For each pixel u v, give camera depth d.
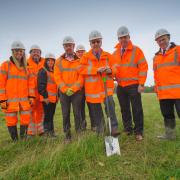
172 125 2.99
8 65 3.07
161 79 2.86
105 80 2.79
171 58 2.78
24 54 3.14
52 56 3.41
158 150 2.58
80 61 2.94
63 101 3.02
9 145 2.91
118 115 5.18
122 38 2.94
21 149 2.80
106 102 2.76
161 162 2.29
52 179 2.10
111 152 2.51
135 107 2.97
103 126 2.93
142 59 2.94
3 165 2.45
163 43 2.83
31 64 3.57
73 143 2.65
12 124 3.10
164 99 2.91
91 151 2.51
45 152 2.55
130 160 2.40
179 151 2.55
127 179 2.07
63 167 2.23
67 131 3.00
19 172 2.16
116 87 3.15
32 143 2.98
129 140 2.94
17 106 3.06
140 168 2.22
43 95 3.30
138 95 2.98
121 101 3.12
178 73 2.77
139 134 2.96
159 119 4.56
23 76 3.12
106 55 2.91
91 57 2.89
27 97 3.16
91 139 2.73
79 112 3.04
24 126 3.14
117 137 2.85
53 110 3.45
